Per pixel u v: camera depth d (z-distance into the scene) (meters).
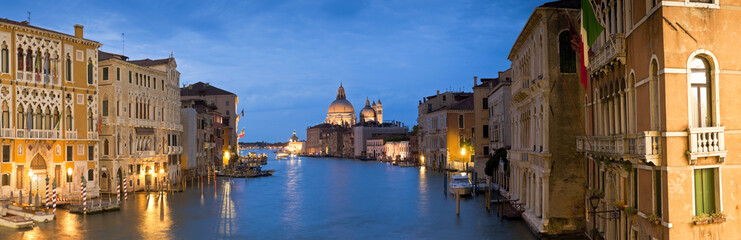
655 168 18.19
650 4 18.17
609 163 23.19
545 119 29.41
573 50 28.11
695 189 17.55
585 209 29.42
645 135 17.69
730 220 17.58
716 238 17.53
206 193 60.19
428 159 108.31
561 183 29.47
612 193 24.72
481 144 71.69
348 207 47.78
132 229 36.59
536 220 31.81
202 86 119.88
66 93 48.50
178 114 69.19
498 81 70.81
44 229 36.09
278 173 101.69
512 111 41.12
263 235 35.03
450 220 39.16
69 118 48.88
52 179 47.09
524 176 38.91
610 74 22.80
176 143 68.25
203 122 83.56
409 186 67.81
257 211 45.53
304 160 186.50
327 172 103.94
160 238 33.78
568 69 29.28
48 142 46.78
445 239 32.84
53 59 47.44
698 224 17.31
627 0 20.41
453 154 95.38
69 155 48.75
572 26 27.09
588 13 22.14
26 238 33.06
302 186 70.06
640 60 19.02
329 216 42.66
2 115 43.62
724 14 17.38
